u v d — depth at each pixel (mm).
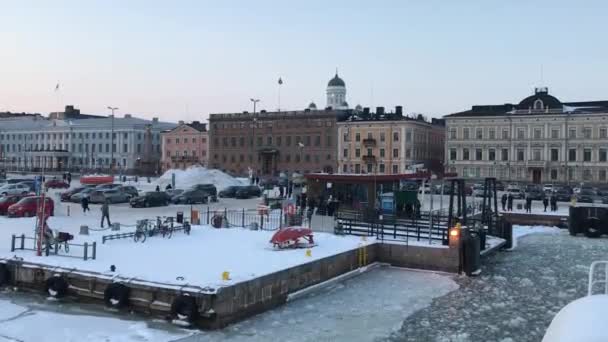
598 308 6848
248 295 20125
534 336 19000
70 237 25484
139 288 19688
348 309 21891
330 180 40312
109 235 29422
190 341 17391
